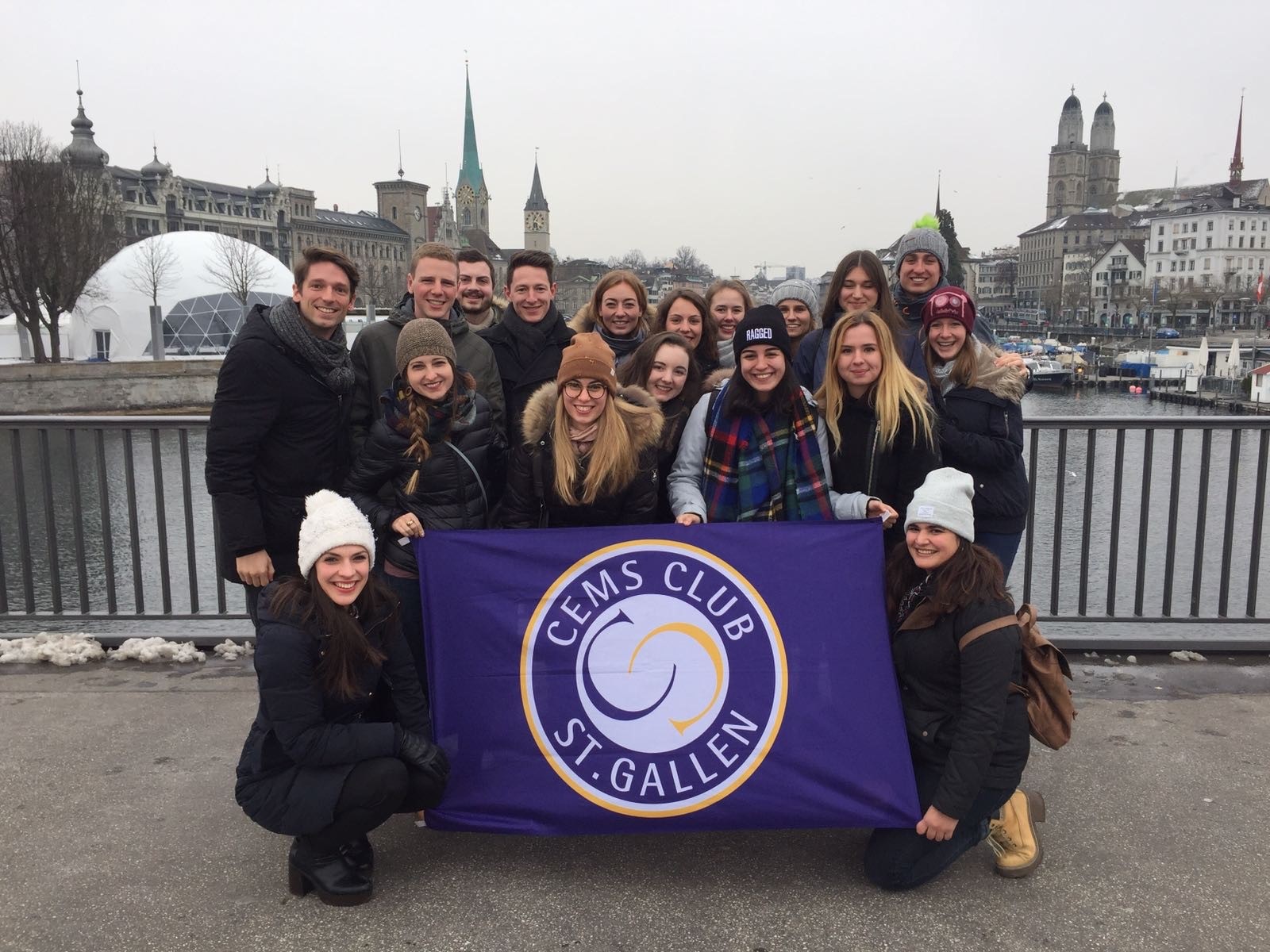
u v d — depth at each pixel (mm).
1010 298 167500
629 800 2842
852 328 3188
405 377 3086
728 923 2588
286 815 2590
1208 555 12930
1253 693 4203
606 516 3121
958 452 3318
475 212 167250
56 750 3658
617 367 4020
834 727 2840
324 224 122750
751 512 3199
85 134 86875
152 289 57906
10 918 2605
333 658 2615
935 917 2605
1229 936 2508
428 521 3152
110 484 19500
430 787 2748
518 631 2939
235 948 2482
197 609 4926
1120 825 3098
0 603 5004
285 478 3314
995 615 2695
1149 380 69062
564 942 2506
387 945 2494
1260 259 122750
